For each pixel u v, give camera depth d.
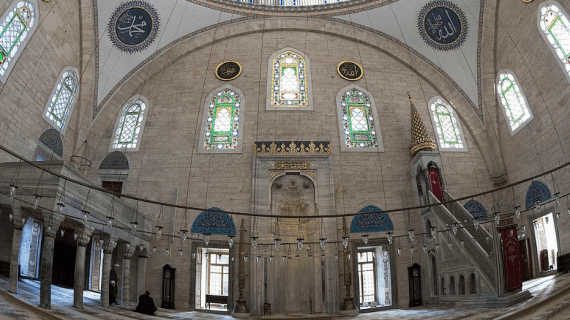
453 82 19.17
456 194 17.25
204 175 17.12
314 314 15.03
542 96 15.55
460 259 13.70
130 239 14.46
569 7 14.12
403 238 16.30
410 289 15.59
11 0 13.35
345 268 15.29
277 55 19.80
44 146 15.25
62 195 10.60
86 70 17.69
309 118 18.22
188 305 15.48
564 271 13.54
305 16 20.28
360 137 18.12
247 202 16.73
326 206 16.62
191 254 15.97
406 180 17.33
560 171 14.53
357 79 19.33
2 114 13.21
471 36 18.56
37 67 14.90
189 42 19.70
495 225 12.14
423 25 19.25
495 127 18.00
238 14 19.88
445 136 18.53
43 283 9.91
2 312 8.16
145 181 17.06
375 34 20.16
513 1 16.52
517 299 11.53
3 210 13.38
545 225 15.13
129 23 18.27
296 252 16.67
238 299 15.09
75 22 16.92
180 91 18.88
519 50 16.72
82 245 11.51
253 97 18.64
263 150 17.28
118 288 15.74
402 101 18.98
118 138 18.02
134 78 18.88
